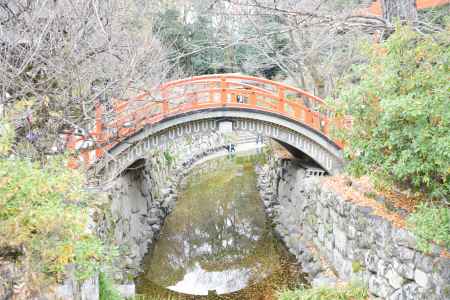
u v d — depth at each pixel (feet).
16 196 10.65
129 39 23.66
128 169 33.37
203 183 60.23
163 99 27.61
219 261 34.40
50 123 18.95
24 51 18.06
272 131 33.60
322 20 22.35
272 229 41.32
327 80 43.29
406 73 17.29
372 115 18.60
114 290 20.08
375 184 20.20
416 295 17.49
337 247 27.40
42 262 11.07
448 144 13.88
